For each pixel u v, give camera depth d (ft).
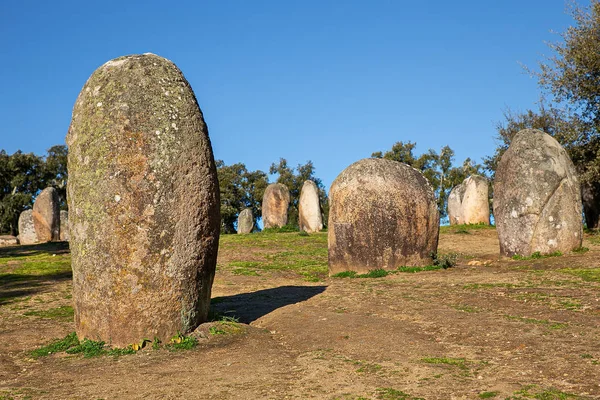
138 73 30.50
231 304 40.93
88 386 23.59
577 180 58.08
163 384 23.21
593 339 25.82
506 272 48.65
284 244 85.10
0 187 199.11
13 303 45.98
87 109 30.45
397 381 21.86
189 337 29.81
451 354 25.40
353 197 54.70
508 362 23.50
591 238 75.00
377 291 42.50
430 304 36.22
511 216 57.88
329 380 22.50
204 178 30.73
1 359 29.07
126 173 29.30
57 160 206.08
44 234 111.65
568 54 91.61
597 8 89.45
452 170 193.57
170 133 29.91
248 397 20.92
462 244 80.94
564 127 93.45
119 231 29.22
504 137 144.25
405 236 54.34
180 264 29.86
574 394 19.17
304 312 36.04
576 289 37.76
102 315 29.58
